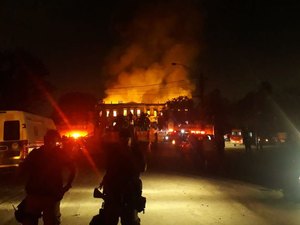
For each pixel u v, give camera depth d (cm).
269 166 2581
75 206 1214
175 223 988
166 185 1725
